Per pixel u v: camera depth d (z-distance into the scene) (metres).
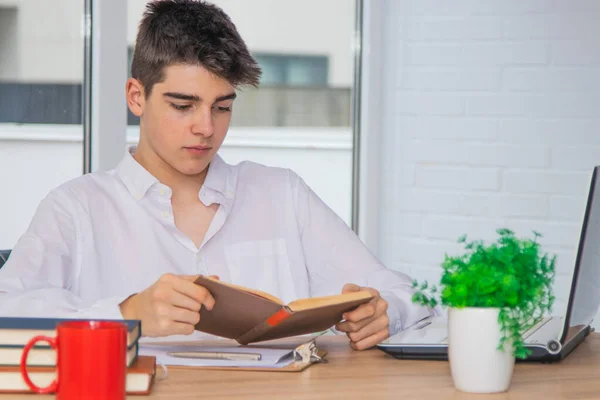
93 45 2.84
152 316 1.36
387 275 1.89
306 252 2.05
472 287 1.18
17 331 1.12
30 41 2.85
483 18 3.12
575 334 1.52
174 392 1.16
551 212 3.07
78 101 2.87
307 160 3.43
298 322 1.38
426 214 3.25
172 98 1.70
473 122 3.16
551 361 1.43
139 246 1.86
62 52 2.86
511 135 3.11
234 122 3.42
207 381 1.24
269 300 1.30
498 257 1.19
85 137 2.88
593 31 3.00
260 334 1.40
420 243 3.26
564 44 3.04
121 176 1.89
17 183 2.88
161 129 1.74
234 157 3.43
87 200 1.86
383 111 3.32
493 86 3.12
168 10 1.71
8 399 1.09
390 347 1.44
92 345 0.98
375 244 3.33
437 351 1.42
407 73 3.26
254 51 3.35
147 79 1.73
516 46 3.09
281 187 2.06
